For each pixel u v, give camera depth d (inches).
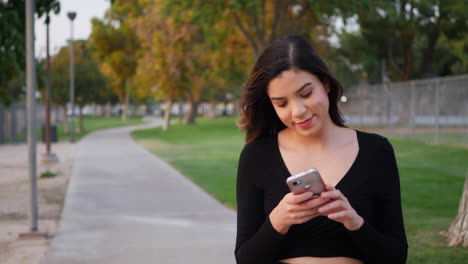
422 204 325.7
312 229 68.5
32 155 281.3
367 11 772.0
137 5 1782.7
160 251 243.1
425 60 1430.9
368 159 70.1
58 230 291.0
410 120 946.1
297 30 956.0
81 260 230.5
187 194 410.0
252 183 73.2
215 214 331.0
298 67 65.6
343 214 62.5
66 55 1443.2
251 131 76.8
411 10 1222.3
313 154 71.3
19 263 228.5
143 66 1587.1
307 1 883.4
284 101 66.9
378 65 1702.8
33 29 275.3
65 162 694.5
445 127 831.7
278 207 65.2
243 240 72.1
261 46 922.7
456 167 529.3
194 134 1419.8
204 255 235.9
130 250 246.1
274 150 72.8
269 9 1012.5
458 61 1691.7
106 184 473.7
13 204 382.0
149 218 320.8
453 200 339.0
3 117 1144.2
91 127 2057.1
